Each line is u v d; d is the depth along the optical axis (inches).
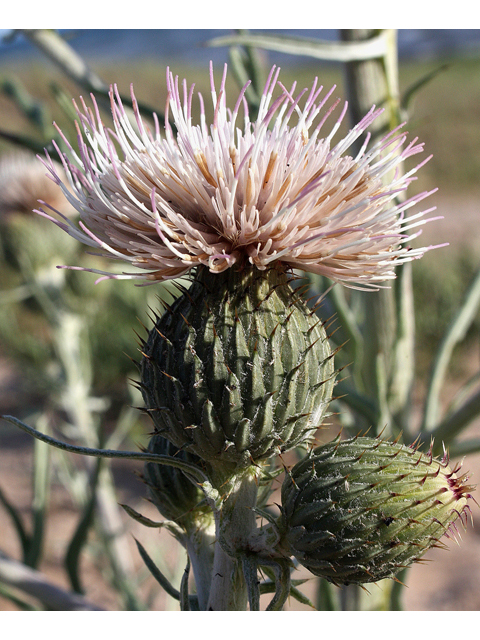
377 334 6.9
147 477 5.5
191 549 5.5
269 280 4.9
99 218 4.9
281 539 4.8
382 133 6.6
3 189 13.5
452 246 33.8
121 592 9.6
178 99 5.1
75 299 12.9
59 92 7.3
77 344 12.8
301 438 4.9
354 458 4.8
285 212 4.6
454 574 15.7
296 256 4.7
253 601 4.7
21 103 8.7
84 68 7.2
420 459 4.8
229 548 4.9
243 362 4.7
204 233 4.8
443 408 23.3
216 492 4.8
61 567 16.5
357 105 6.6
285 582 4.8
